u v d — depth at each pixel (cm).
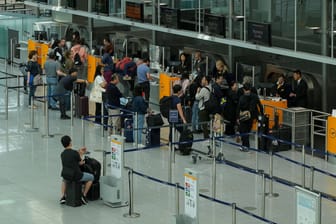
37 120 2955
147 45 3528
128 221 1902
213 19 2919
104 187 2019
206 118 2566
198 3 3005
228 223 1881
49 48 3681
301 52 2566
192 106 2736
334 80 2697
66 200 2025
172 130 2412
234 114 2614
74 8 3812
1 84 3366
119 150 1997
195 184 1727
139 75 3067
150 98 3183
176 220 1778
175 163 2397
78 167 1994
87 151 2517
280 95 2723
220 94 2620
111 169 2038
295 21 2592
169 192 2120
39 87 3250
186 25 3078
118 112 2664
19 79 3519
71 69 2944
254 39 2745
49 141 2661
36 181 2223
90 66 3516
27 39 4169
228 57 3095
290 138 2553
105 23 3803
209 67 3158
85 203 2027
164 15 3180
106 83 2853
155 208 1991
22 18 4259
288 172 2302
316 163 2406
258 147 2519
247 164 2388
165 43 3425
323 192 2116
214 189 2072
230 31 2878
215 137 2272
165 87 3056
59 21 4188
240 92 2606
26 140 2667
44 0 4072
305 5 2552
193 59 3133
